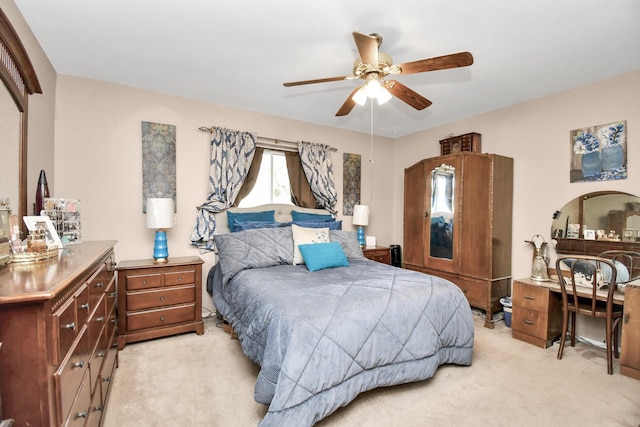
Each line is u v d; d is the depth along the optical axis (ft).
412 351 6.11
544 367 7.40
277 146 12.51
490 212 10.30
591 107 9.14
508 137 11.17
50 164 8.23
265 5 5.85
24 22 6.30
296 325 5.15
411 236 13.15
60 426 2.98
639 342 6.87
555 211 9.89
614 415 5.61
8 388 2.71
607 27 6.41
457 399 6.07
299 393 4.81
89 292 4.27
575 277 9.00
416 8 5.89
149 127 10.01
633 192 8.32
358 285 6.70
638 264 8.07
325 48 7.42
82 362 3.79
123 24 6.48
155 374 6.97
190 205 10.76
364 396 6.15
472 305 10.79
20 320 2.74
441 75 8.73
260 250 9.14
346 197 14.32
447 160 11.63
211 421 5.43
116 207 9.57
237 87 9.74
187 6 5.90
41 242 4.43
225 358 7.79
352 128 14.23
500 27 6.46
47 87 7.95
